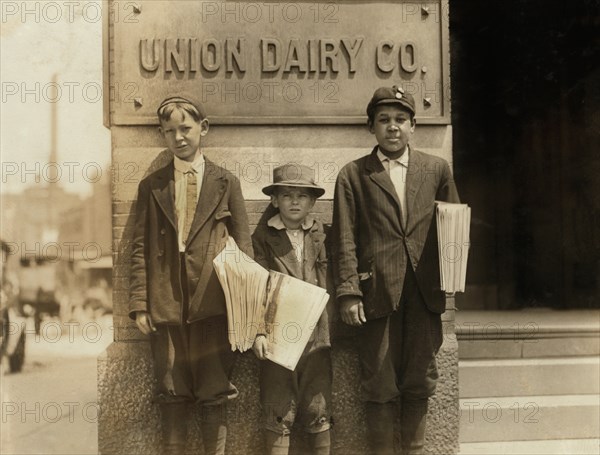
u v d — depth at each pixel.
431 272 3.73
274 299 3.68
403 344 3.75
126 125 3.81
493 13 5.80
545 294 5.62
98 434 3.83
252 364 3.83
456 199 3.83
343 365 3.88
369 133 3.93
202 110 3.74
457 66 5.95
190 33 3.83
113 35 3.81
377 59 3.91
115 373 3.82
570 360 4.40
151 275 3.64
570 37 5.48
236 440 3.82
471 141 5.92
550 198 5.62
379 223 3.71
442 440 3.93
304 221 3.77
